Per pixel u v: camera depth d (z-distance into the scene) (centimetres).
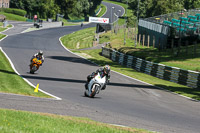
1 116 1353
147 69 5847
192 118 2166
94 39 12400
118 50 8944
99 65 6469
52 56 7169
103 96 2788
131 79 4631
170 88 4053
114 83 3962
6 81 2941
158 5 13775
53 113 1772
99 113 1936
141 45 9988
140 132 1475
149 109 2342
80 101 2320
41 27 16550
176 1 14875
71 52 8938
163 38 8719
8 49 7456
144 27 10575
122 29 14700
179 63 6369
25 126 1230
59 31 15688
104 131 1375
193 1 18162
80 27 19462
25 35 12169
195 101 3191
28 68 4509
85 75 4450
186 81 4638
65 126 1375
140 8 15188
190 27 8250
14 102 1958
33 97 2264
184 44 8300
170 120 1980
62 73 4378
